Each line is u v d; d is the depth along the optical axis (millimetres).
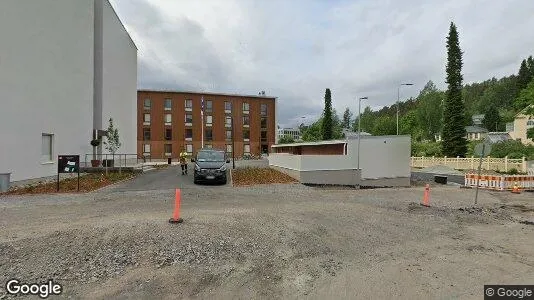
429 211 12320
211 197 13617
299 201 13062
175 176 22766
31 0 18016
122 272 5715
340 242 7875
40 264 5871
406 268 6422
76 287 5164
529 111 39188
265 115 66875
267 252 6926
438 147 49062
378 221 10102
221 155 20109
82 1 24781
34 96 18297
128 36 36406
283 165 22609
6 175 14531
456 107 43844
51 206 11023
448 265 6668
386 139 21375
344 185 20344
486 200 16359
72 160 15211
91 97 26359
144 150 59812
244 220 9094
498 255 7430
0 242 6746
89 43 26078
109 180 18969
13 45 16391
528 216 12656
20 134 16953
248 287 5363
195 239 7250
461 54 44031
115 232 7430
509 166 32250
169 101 61125
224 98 64000
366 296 5160
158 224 8180
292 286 5453
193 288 5270
